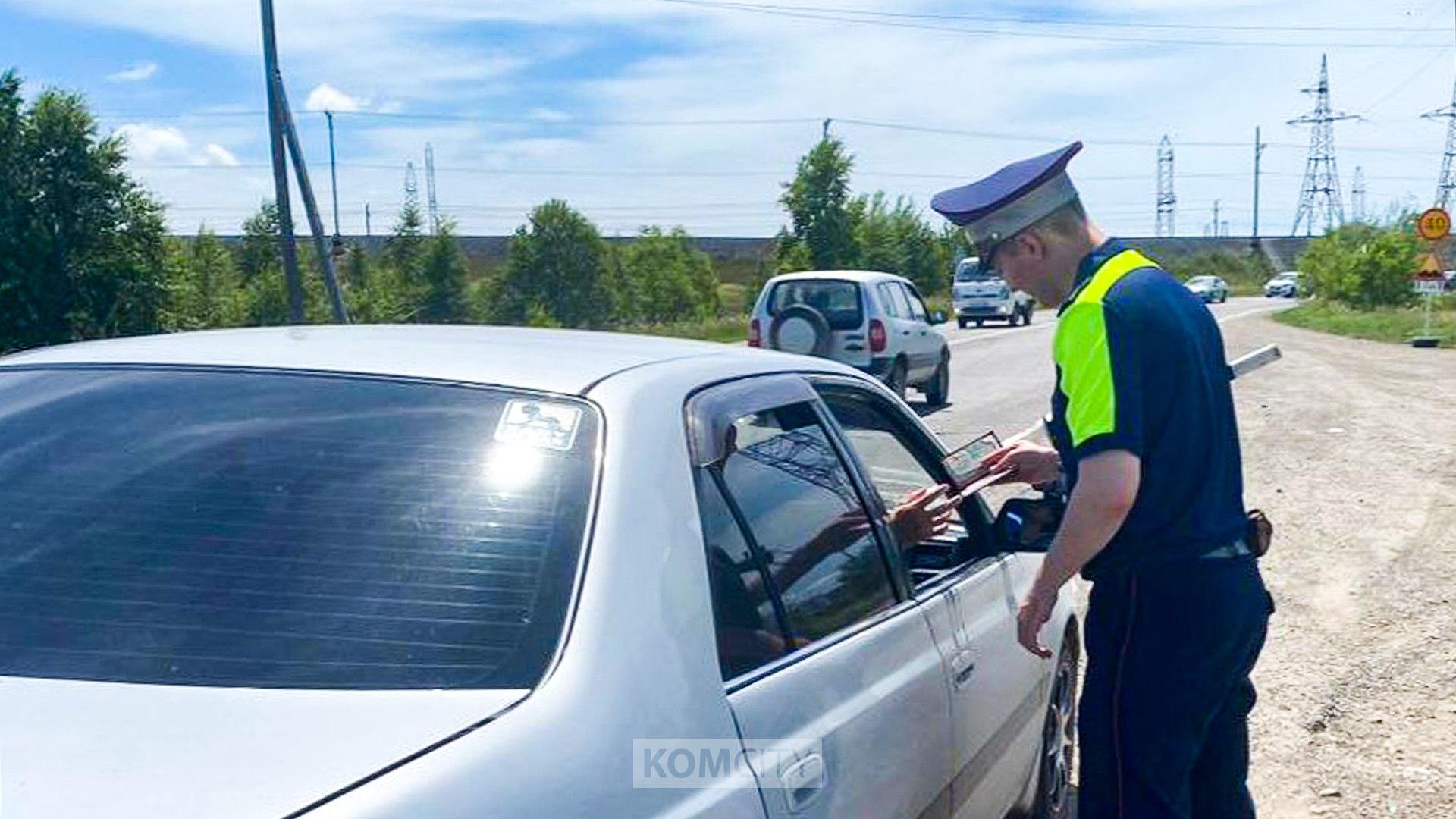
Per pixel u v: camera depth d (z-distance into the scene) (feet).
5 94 78.79
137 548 7.42
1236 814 11.81
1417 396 64.28
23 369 9.44
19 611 7.04
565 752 6.39
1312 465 42.11
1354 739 18.42
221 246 124.88
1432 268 110.52
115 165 81.66
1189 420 10.37
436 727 6.26
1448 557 29.27
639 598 7.30
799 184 169.07
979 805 11.82
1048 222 10.87
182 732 6.14
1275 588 26.55
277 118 81.51
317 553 7.34
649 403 8.45
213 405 8.54
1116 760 10.73
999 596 12.60
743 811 7.25
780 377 10.39
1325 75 302.04
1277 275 326.24
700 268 179.63
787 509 9.33
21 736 6.06
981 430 52.54
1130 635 10.64
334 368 8.86
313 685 6.58
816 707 8.42
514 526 7.46
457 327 10.91
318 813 5.60
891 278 60.44
